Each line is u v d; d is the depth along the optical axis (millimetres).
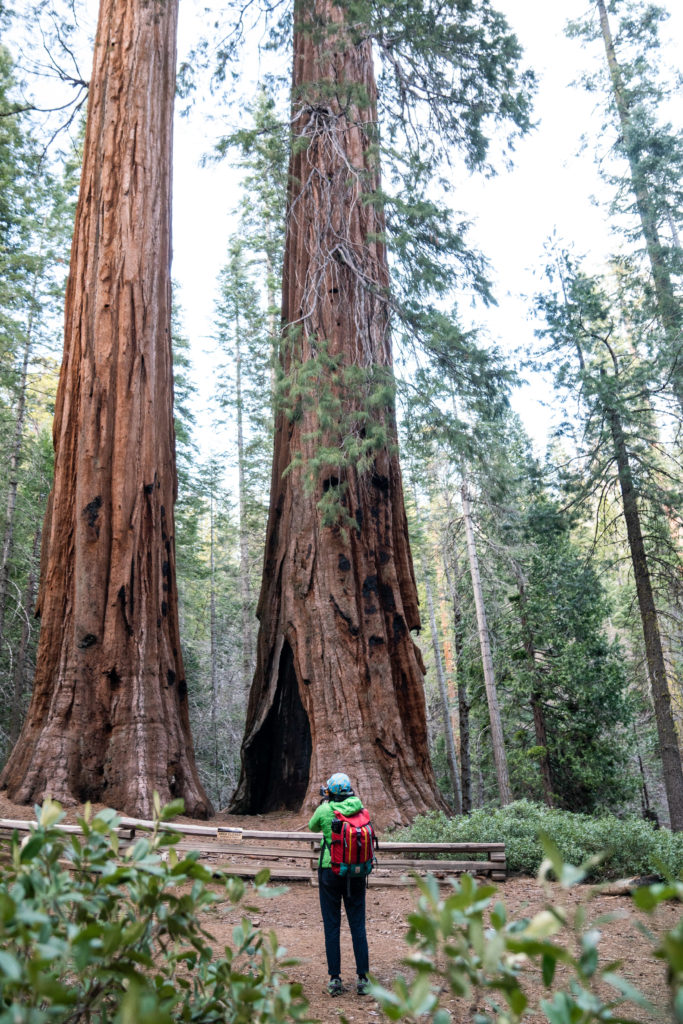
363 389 13656
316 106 15234
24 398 24984
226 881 2334
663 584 20188
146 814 11219
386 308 14883
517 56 14344
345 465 13648
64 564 12961
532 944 1306
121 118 14453
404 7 13469
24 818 10211
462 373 14188
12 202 24234
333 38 15711
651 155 23328
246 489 32375
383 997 1409
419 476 23500
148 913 2219
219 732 35875
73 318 14047
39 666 12414
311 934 7090
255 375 31562
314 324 15086
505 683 23578
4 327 23859
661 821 27984
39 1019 1294
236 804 15664
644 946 6414
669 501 18203
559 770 22219
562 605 22453
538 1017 4613
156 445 13758
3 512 25828
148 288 14047
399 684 13969
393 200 13234
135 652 12477
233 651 38688
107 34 14930
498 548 22531
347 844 5422
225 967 2363
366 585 14023
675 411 18734
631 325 21094
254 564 34656
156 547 13312
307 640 13711
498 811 11078
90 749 11703
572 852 9305
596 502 21312
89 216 14312
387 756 12828
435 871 9156
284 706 16031
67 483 13406
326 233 15516
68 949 1550
